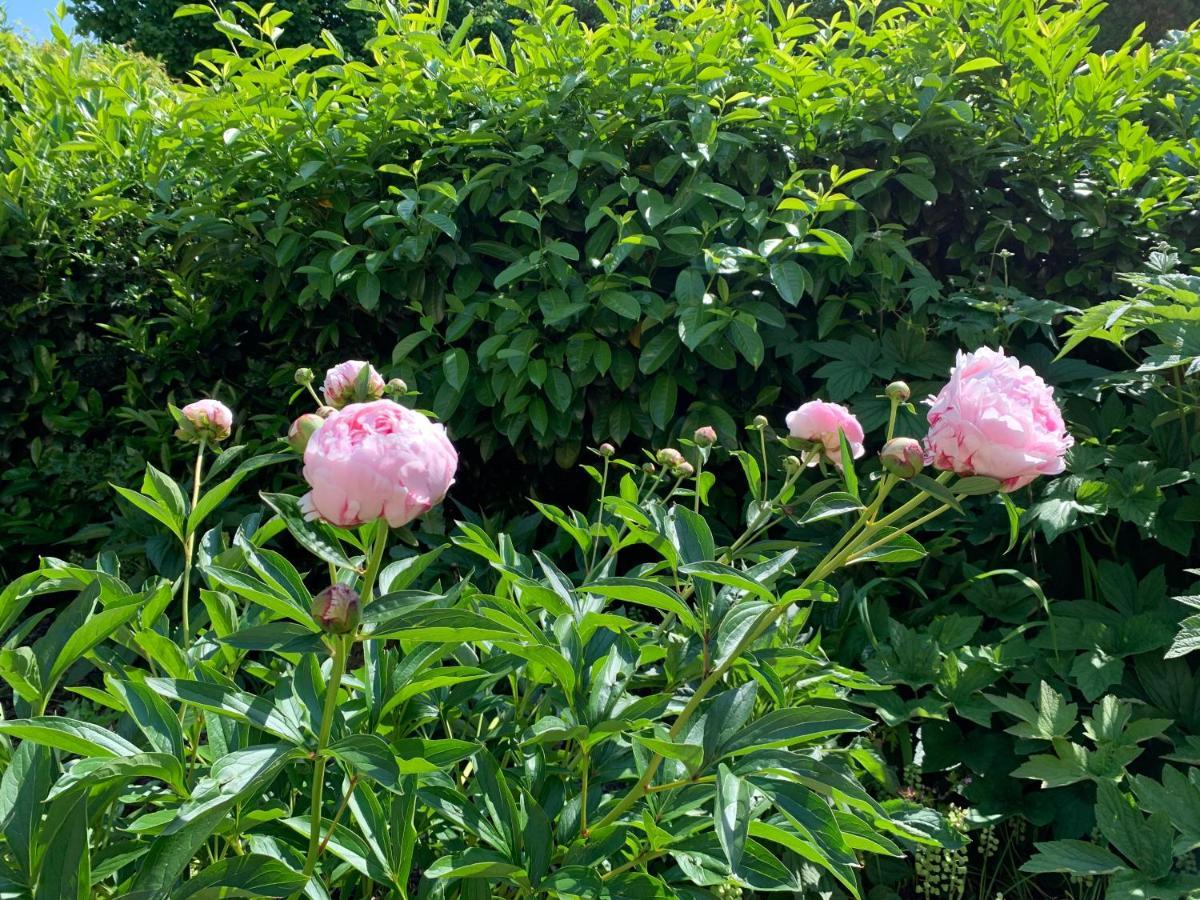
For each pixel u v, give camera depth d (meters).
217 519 3.24
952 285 2.97
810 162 2.97
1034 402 1.19
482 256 3.00
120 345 3.89
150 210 3.97
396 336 3.28
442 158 2.98
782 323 2.65
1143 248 2.99
